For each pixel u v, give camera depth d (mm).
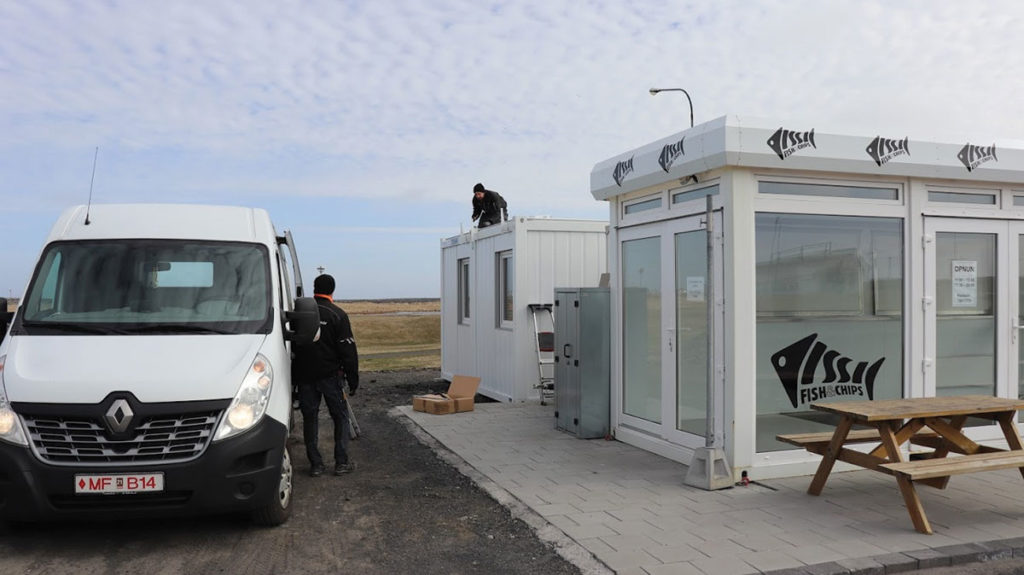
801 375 6895
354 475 7355
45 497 4879
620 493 6418
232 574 4809
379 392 13664
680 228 7363
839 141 6652
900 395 7246
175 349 5438
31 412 4918
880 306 7176
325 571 4867
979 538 5223
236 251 6402
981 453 6195
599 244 11875
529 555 5082
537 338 11391
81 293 5879
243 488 5199
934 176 7129
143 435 4965
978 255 7582
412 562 5012
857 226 7082
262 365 5512
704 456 6547
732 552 4969
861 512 5840
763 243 6723
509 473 7168
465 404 10695
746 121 6371
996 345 7637
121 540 5449
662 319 7723
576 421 8789
